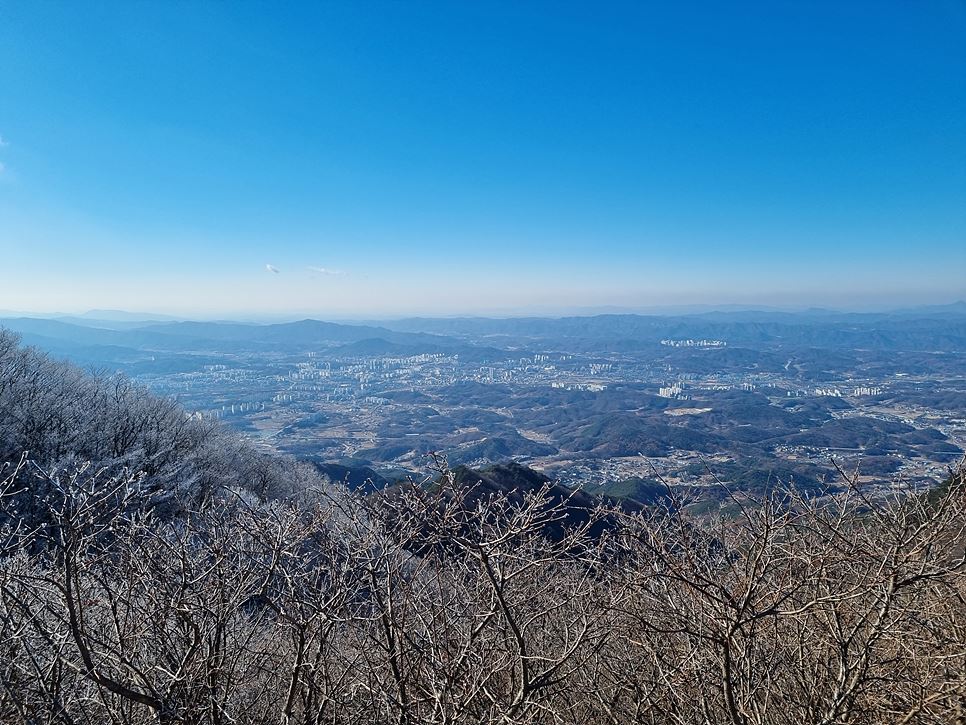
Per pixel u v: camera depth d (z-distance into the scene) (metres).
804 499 3.10
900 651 3.03
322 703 2.90
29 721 2.71
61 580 2.87
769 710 3.18
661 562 3.04
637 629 3.47
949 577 2.99
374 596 3.04
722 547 3.30
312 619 2.90
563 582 3.62
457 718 2.92
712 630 2.98
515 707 3.01
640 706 3.32
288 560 3.06
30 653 2.77
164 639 2.88
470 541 2.91
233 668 3.05
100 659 2.95
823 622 3.08
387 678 3.24
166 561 3.03
